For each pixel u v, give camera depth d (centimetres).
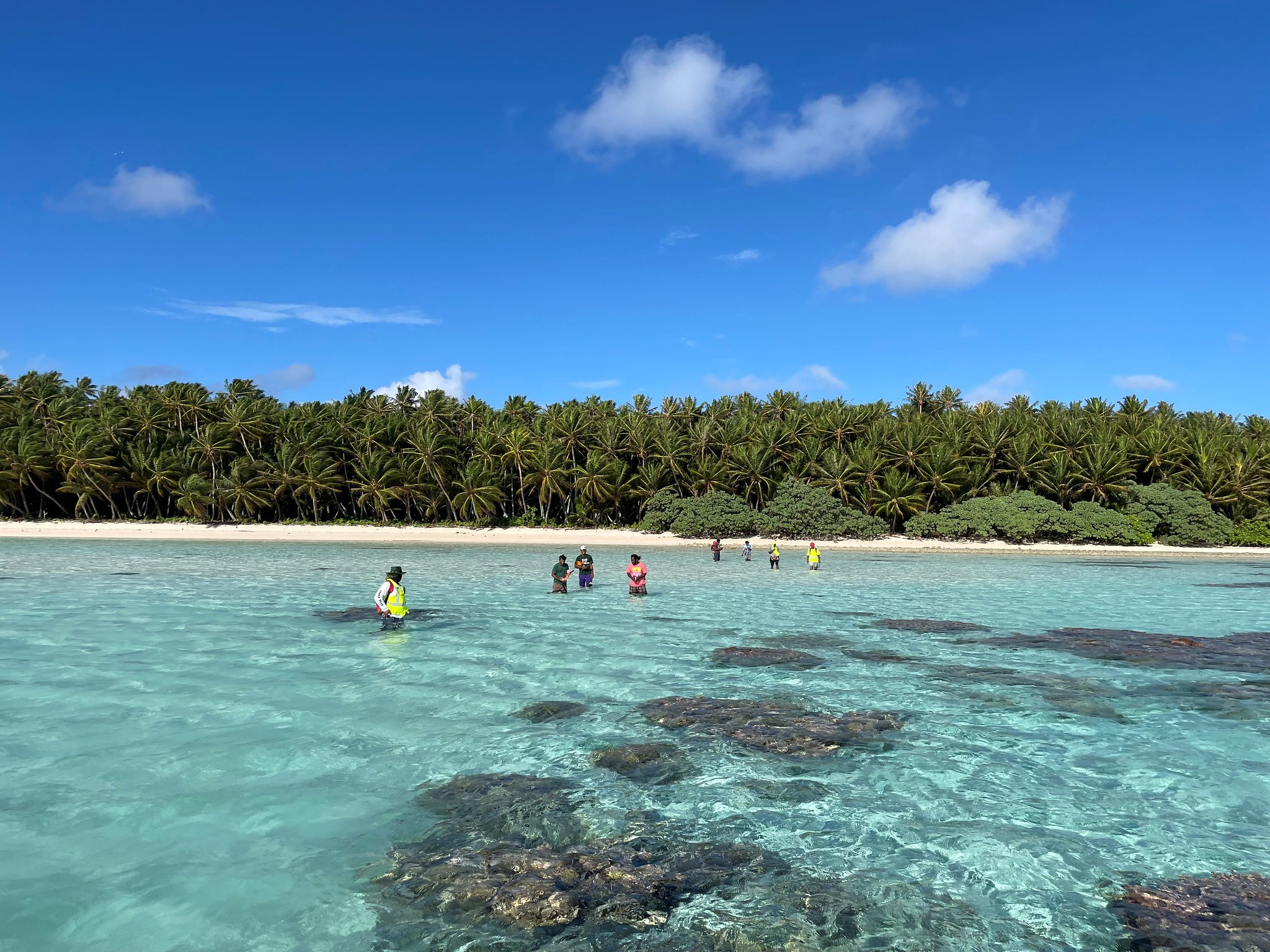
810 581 3416
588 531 7525
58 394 8356
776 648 1634
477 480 7525
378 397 8750
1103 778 855
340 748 916
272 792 774
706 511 6912
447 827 698
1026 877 619
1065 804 776
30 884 580
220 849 646
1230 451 7456
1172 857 661
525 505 8100
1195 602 2744
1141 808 769
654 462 7806
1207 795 808
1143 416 8412
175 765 846
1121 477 7088
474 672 1346
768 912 559
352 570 3638
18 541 6056
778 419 8525
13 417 7738
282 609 2138
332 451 7819
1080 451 7231
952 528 6769
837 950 510
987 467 7381
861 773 861
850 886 600
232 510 7212
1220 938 530
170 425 7831
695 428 8050
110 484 7206
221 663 1395
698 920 546
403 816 722
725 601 2536
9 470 6969
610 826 705
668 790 798
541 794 781
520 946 509
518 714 1080
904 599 2709
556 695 1188
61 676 1266
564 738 968
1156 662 1523
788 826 712
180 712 1058
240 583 2917
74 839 658
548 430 7956
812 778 843
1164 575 4225
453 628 1844
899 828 712
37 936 507
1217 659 1565
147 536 6719
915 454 7338
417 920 540
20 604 2197
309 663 1401
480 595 2634
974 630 1942
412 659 1455
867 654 1579
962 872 626
